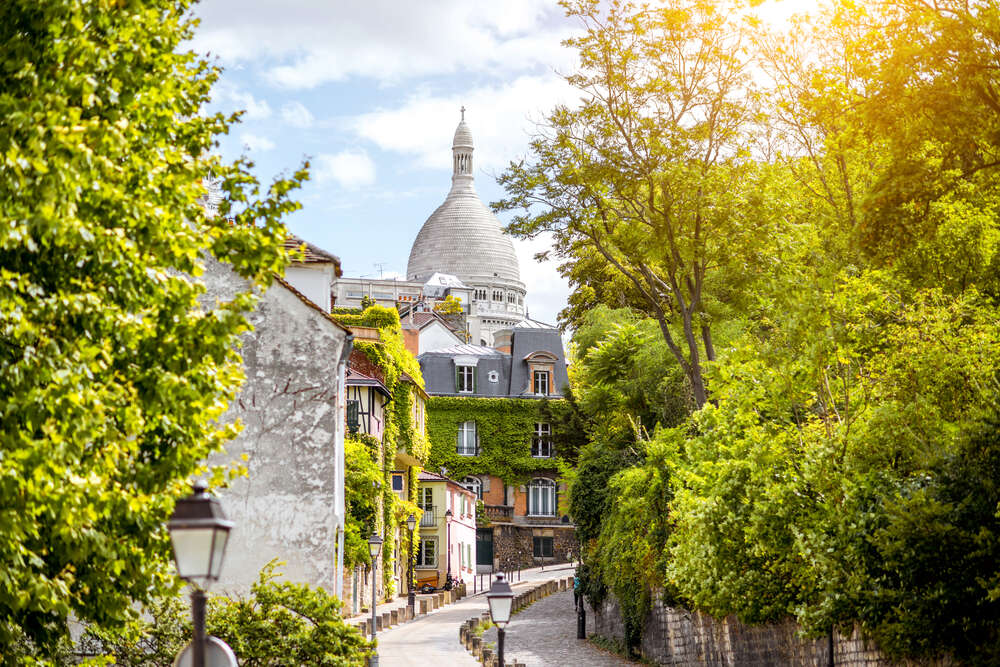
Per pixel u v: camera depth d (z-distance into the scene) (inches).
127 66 499.2
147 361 496.7
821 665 861.8
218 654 438.6
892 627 674.8
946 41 741.3
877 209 791.7
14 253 473.7
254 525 1051.9
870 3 791.7
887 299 808.3
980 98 751.7
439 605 2174.0
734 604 935.7
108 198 454.9
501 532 3368.6
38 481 426.6
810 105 872.9
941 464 674.8
